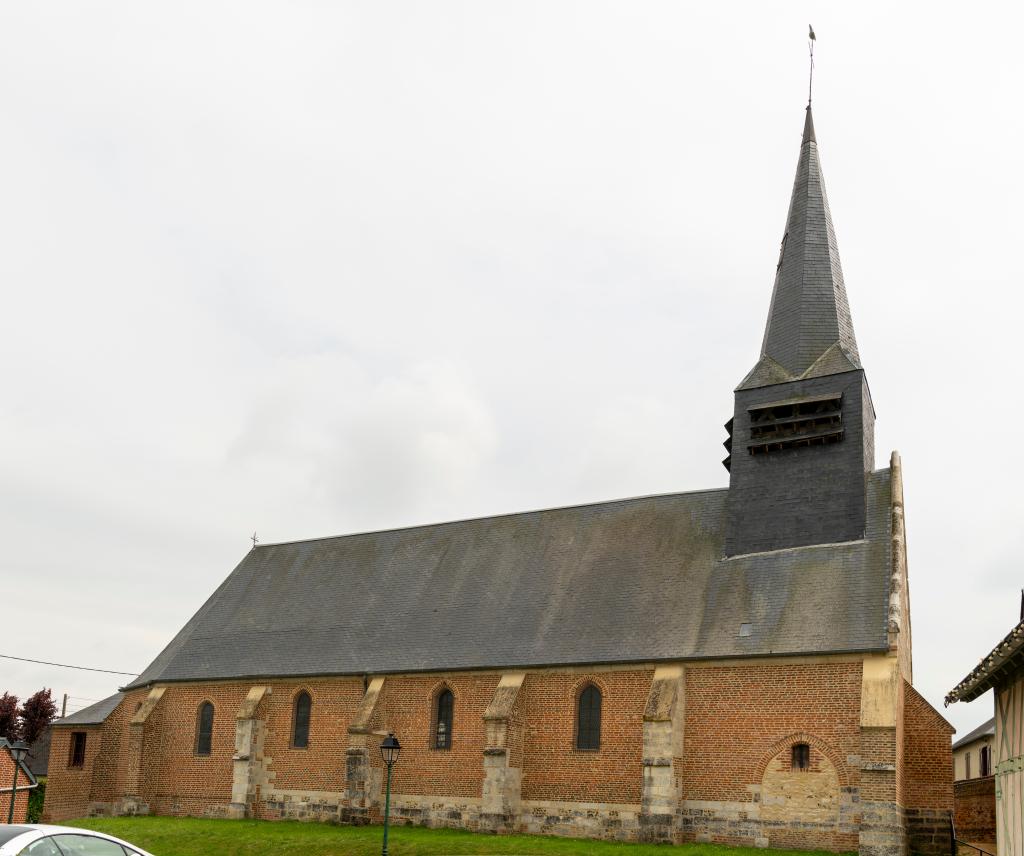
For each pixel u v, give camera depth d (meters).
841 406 39.72
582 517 46.47
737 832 35.12
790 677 35.69
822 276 43.19
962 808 39.03
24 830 17.09
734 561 40.12
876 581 36.31
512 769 39.25
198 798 47.62
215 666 49.72
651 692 37.00
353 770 42.22
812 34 47.62
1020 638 21.67
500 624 43.44
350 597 49.91
